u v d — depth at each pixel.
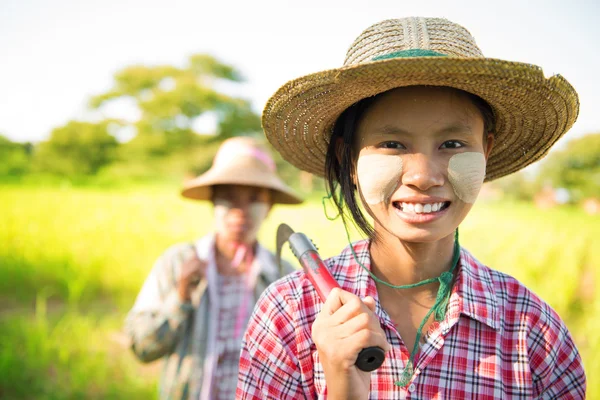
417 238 1.34
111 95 49.69
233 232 3.16
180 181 43.09
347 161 1.49
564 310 7.16
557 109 1.41
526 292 1.50
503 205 22.41
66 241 12.20
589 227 14.27
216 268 3.17
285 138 1.66
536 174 28.62
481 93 1.37
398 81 1.28
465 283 1.45
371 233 1.49
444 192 1.33
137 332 3.00
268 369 1.46
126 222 14.07
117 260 10.30
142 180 42.53
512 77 1.25
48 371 5.46
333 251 8.77
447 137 1.34
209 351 2.98
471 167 1.33
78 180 37.81
